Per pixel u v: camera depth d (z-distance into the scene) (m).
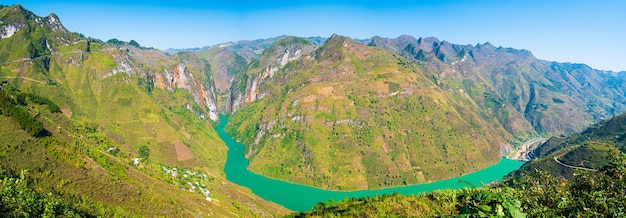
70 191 89.12
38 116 143.00
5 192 34.66
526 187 40.94
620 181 30.34
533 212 31.72
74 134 156.50
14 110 110.81
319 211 80.25
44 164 94.88
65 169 97.94
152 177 147.12
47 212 37.38
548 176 39.44
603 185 31.77
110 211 88.94
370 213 64.56
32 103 168.88
